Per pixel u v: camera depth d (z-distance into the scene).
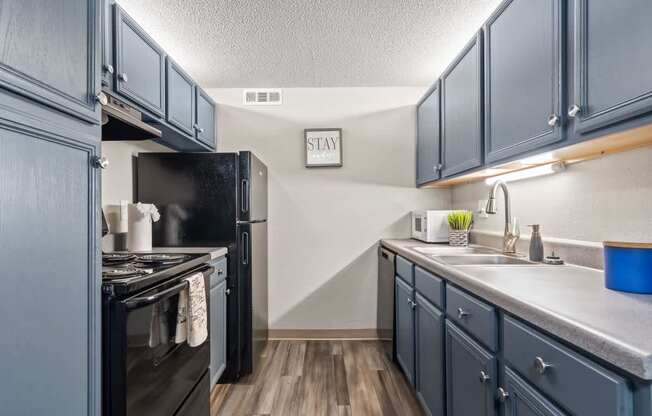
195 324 1.40
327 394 2.11
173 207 2.31
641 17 0.87
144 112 1.83
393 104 3.07
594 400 0.67
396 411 1.92
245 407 1.97
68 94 0.83
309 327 3.06
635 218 1.24
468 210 2.70
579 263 1.48
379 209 3.06
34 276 0.73
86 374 0.90
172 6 1.85
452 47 2.35
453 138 2.13
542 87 1.26
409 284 2.10
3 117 0.65
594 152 1.34
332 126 3.07
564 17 1.15
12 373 0.67
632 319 0.75
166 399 1.26
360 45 2.31
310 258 3.06
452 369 1.44
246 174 2.31
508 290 1.03
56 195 0.80
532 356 0.88
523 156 1.43
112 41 1.51
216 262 2.07
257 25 2.05
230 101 3.05
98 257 0.96
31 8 0.72
